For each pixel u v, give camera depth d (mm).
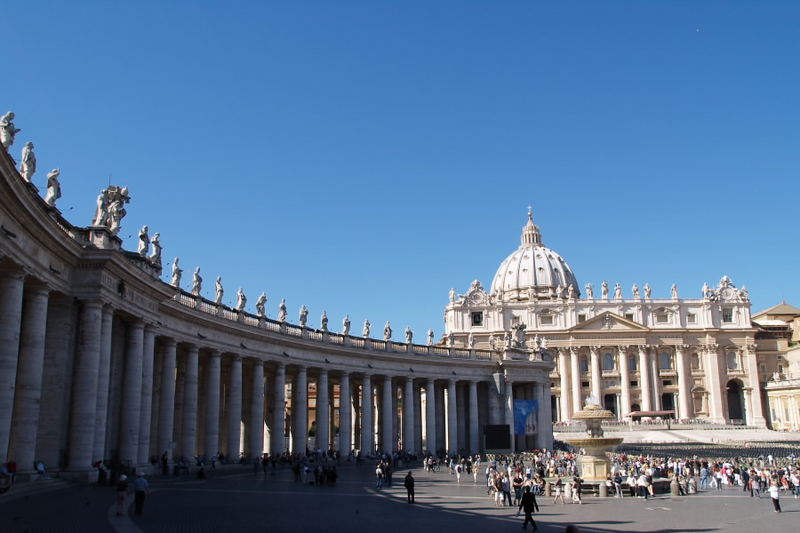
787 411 166750
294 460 63219
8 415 31984
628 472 54125
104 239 40094
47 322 38469
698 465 64562
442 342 188625
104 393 40312
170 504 33781
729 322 182625
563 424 151625
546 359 95375
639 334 178750
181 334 53062
